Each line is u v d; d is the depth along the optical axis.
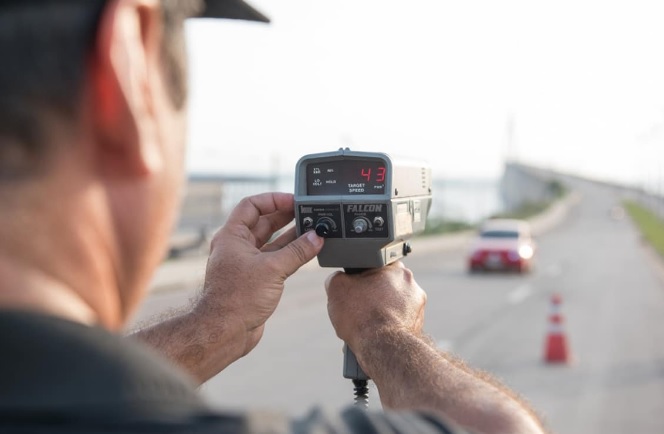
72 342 0.64
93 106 0.66
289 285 21.16
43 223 0.66
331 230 1.58
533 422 0.92
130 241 0.72
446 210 64.50
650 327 14.34
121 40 0.66
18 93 0.63
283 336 12.59
